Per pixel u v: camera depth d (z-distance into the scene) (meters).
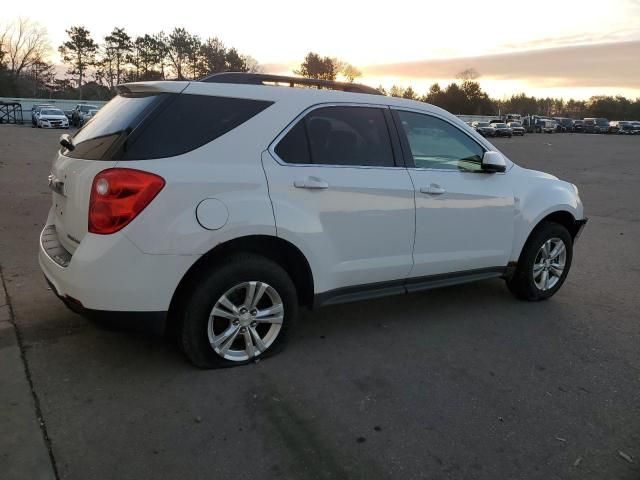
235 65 67.06
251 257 3.32
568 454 2.75
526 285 4.88
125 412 2.91
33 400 2.96
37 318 4.02
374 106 3.90
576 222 5.18
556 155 27.70
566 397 3.30
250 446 2.69
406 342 4.00
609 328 4.43
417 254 4.03
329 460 2.62
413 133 4.08
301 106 3.53
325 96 3.67
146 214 2.91
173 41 71.12
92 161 3.04
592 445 2.84
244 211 3.16
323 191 3.49
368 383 3.36
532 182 4.80
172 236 2.97
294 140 3.46
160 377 3.28
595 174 18.02
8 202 8.31
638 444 2.86
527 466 2.65
